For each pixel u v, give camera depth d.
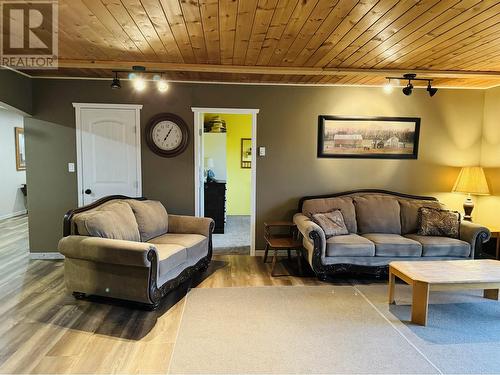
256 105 4.74
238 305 3.23
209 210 6.24
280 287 3.70
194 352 2.44
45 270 4.15
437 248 3.94
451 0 2.18
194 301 3.31
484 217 4.95
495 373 2.22
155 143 4.66
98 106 4.55
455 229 4.17
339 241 3.89
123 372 2.21
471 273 3.04
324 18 2.47
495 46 3.09
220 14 2.42
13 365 2.26
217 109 4.70
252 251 4.91
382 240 3.98
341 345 2.55
